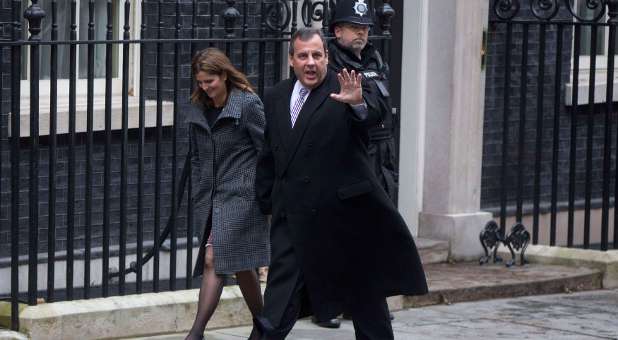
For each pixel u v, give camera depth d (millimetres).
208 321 10883
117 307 10641
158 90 10812
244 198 9945
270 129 9258
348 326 11453
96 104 11891
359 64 10531
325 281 9023
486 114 14734
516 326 11734
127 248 12086
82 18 12070
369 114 8805
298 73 9023
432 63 14148
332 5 11734
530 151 15172
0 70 10078
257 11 12750
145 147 12195
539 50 14070
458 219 14102
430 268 13703
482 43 14203
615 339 11305
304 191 8992
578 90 14898
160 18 10789
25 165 11375
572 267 13875
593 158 15938
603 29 16125
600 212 16062
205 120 9969
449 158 14094
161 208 12344
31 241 10227
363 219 9008
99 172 11938
